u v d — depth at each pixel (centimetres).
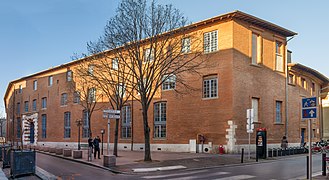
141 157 2400
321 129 4291
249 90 2862
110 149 3684
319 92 4269
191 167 1838
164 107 3203
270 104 3092
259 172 1644
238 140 2689
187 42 2492
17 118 6281
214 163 1994
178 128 3036
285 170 1722
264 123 2997
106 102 3878
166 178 1453
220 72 2789
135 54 2131
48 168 1884
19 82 6231
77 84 3947
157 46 2256
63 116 4794
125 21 2142
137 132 3453
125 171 1678
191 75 2958
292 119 3419
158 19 2131
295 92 3528
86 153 2933
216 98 2789
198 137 2866
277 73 3216
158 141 3184
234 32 2775
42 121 5328
